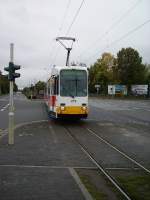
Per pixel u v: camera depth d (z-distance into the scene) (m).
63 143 15.70
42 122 25.27
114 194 8.33
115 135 18.67
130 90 99.06
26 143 15.52
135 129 21.47
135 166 11.29
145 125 23.92
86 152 13.55
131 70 98.56
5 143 15.44
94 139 17.11
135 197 8.14
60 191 8.45
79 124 24.12
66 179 9.52
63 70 24.27
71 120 27.16
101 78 106.69
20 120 26.84
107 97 96.12
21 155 12.73
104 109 42.44
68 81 24.19
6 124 23.83
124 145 15.41
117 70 100.88
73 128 21.69
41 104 54.12
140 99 83.69
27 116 30.80
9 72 15.22
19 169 10.59
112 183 9.25
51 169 10.66
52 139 16.86
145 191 8.60
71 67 24.36
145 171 10.63
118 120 27.64
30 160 11.88
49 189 8.60
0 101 66.50
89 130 20.75
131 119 28.69
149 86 90.81
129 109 42.62
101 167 11.09
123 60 99.44
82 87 24.31
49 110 29.80
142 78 100.31
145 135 18.75
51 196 8.08
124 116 31.78
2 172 10.20
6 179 9.45
